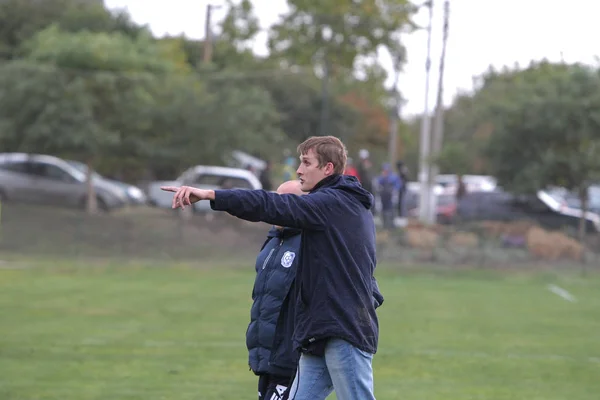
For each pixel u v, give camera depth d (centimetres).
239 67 17600
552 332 4619
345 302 1778
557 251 8306
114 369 3372
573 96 8675
